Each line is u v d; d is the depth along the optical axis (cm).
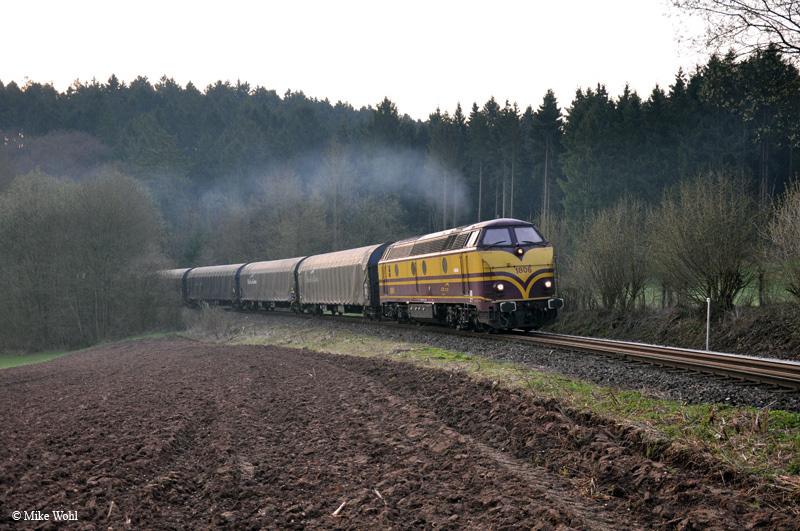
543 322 1898
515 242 1862
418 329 2327
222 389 1349
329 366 1692
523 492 595
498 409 945
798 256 1438
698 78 5672
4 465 737
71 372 2153
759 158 5053
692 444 683
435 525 539
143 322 3969
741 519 510
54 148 9025
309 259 3781
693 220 1731
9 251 3859
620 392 1014
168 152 8481
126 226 3825
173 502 634
